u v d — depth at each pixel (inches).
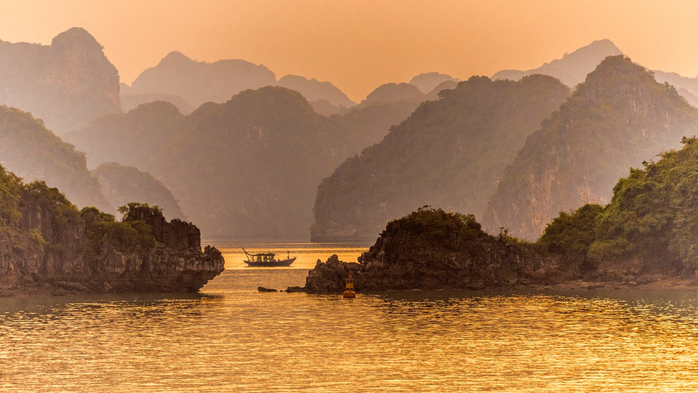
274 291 5255.9
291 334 3196.4
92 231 5093.5
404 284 5098.4
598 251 5260.8
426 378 2370.8
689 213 4953.3
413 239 5182.1
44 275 4948.3
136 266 4997.5
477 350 2800.2
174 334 3213.6
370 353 2765.7
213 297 4785.9
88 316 3809.1
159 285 5078.7
